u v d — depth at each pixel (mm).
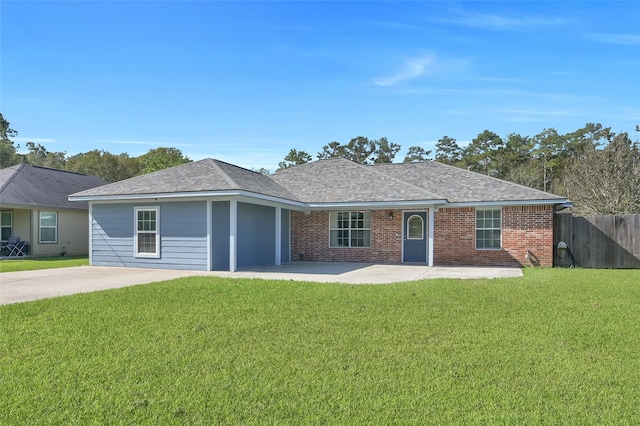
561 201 15695
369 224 18109
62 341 5742
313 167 21078
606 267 16359
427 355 5301
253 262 15805
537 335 6164
